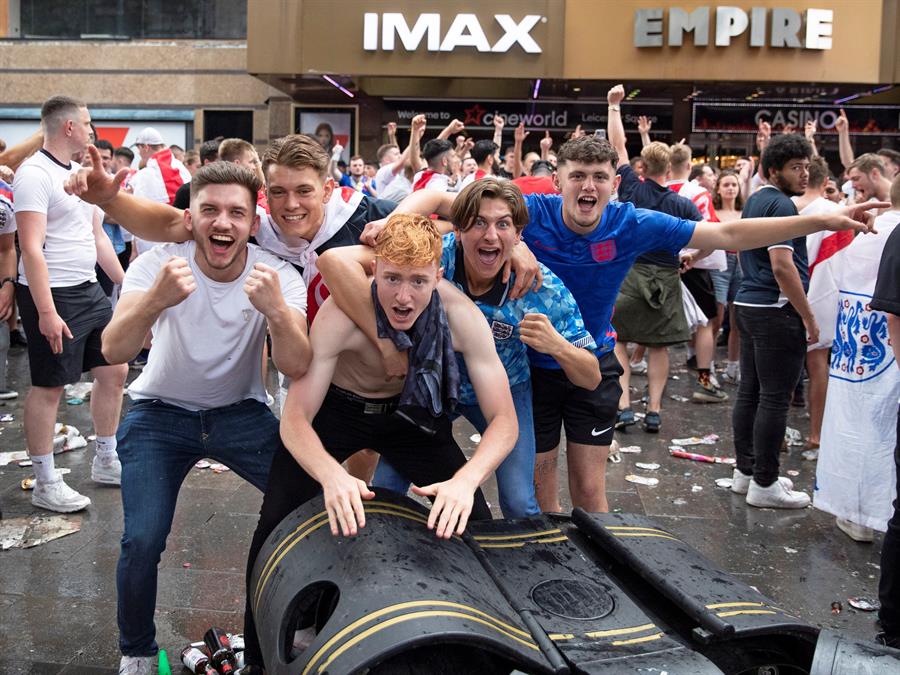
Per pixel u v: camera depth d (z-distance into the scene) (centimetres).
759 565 413
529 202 337
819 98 1566
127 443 292
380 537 210
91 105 1694
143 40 1680
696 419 684
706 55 1357
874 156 538
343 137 1634
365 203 336
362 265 253
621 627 198
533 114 1616
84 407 675
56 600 354
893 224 404
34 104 1695
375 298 245
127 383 746
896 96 1568
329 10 1351
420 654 190
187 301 283
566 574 218
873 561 419
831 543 441
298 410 245
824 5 1340
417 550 208
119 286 765
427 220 238
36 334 440
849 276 427
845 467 434
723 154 1606
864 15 1338
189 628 334
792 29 1331
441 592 191
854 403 429
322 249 324
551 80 1399
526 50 1354
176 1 1702
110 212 279
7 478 504
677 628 205
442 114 1619
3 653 312
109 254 487
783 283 455
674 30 1341
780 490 491
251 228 280
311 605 245
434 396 242
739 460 514
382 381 264
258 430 305
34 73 1691
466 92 1606
